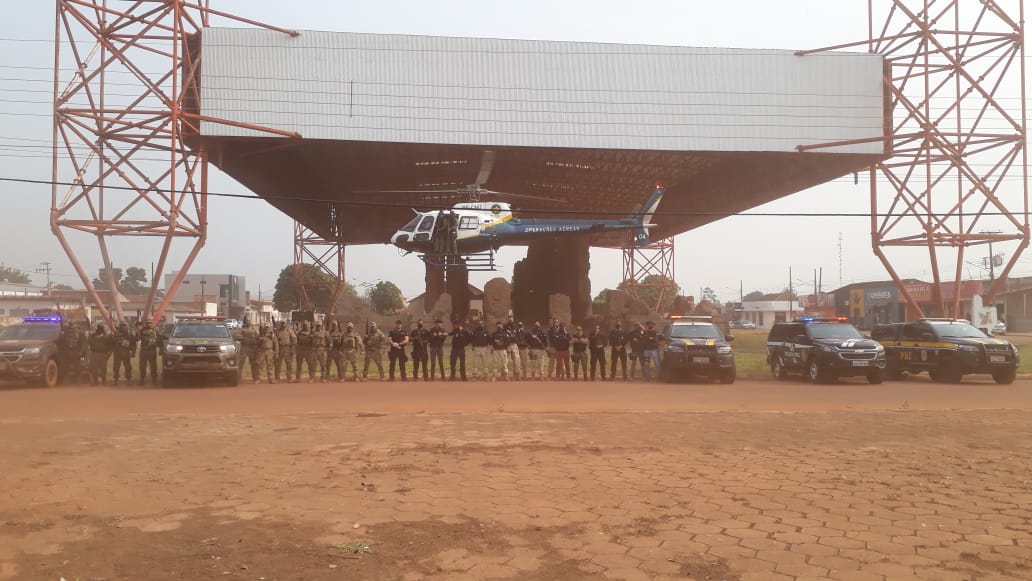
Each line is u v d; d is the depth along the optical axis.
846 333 21.19
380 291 99.19
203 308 82.94
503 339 21.17
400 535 5.38
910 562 4.82
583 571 4.64
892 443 9.61
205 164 35.81
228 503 6.29
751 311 129.25
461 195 59.09
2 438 9.83
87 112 32.09
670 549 5.08
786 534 5.45
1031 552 5.04
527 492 6.75
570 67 38.94
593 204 66.19
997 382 20.61
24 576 4.48
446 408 13.98
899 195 38.06
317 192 57.06
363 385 19.25
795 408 14.21
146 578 4.47
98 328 19.12
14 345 18.11
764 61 39.72
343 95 37.16
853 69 39.69
